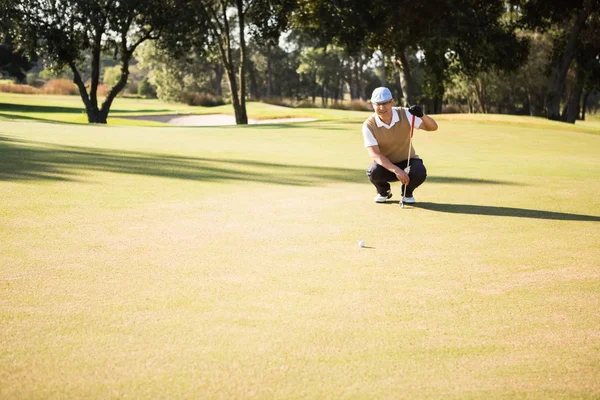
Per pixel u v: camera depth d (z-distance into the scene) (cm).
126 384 249
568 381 257
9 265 410
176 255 443
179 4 3588
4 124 1762
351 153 1199
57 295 354
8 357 272
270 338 297
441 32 3181
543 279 398
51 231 505
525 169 1002
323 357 276
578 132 2070
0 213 561
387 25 3316
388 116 662
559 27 4025
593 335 306
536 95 6556
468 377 259
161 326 310
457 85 6334
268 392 244
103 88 8794
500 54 3247
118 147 1173
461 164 1077
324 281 388
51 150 1045
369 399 240
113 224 535
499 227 552
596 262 438
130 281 381
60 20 3416
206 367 265
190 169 893
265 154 1149
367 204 661
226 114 5144
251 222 557
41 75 12925
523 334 307
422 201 689
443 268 421
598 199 705
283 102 7944
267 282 385
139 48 7962
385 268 420
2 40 3575
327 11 3381
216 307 338
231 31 6400
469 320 325
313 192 730
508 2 3494
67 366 265
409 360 275
